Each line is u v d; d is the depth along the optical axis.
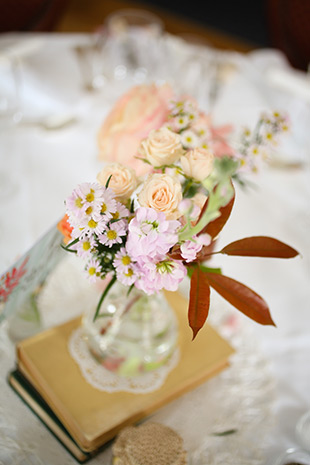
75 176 0.92
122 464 0.55
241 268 0.81
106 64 1.12
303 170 0.96
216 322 0.75
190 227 0.49
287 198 0.92
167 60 1.16
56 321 0.73
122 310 0.62
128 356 0.64
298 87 1.03
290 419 0.66
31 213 0.85
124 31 1.13
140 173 0.60
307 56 1.42
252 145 0.66
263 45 2.54
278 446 0.63
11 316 0.69
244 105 1.07
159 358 0.65
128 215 0.51
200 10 2.73
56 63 1.08
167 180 0.50
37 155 0.94
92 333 0.64
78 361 0.66
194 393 0.67
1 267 0.77
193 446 0.62
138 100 0.69
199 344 0.69
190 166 0.53
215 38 2.54
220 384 0.68
